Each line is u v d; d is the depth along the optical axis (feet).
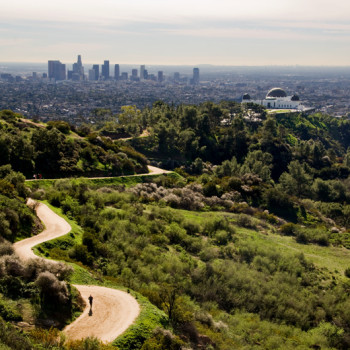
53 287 80.43
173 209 213.66
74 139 268.82
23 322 71.77
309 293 135.33
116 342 71.67
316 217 256.52
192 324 91.40
